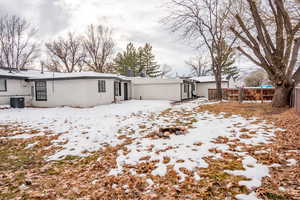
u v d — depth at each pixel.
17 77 13.05
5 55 21.61
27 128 6.74
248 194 2.26
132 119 7.91
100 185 2.81
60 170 3.50
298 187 2.29
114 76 15.30
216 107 10.45
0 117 8.92
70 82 13.13
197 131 5.34
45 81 13.67
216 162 3.20
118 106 12.90
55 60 28.81
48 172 3.44
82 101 12.91
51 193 2.69
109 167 3.42
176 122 6.91
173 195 2.37
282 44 7.66
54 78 13.14
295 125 5.15
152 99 19.28
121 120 7.76
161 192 2.47
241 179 2.60
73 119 8.28
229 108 9.55
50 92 13.62
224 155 3.47
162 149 4.02
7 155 4.36
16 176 3.30
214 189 2.42
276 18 7.55
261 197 2.18
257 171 2.77
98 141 5.07
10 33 21.48
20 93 13.47
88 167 3.54
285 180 2.47
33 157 4.21
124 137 5.29
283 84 8.01
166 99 18.69
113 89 15.73
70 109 11.84
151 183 2.71
